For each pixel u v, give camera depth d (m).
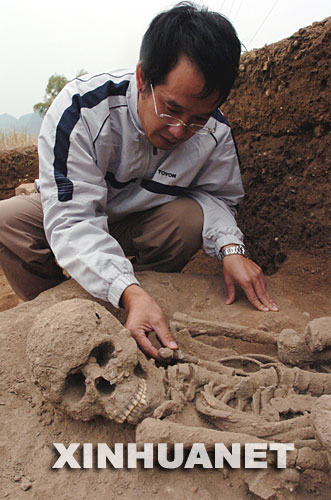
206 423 1.20
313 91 2.20
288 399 1.22
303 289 2.12
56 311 1.22
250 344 1.65
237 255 1.81
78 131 1.56
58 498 1.05
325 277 2.21
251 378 1.28
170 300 1.85
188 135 1.50
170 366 1.30
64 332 1.15
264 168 2.59
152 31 1.32
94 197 1.60
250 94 2.53
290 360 1.39
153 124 1.48
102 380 1.18
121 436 1.20
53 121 1.59
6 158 4.90
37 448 1.18
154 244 2.04
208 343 1.65
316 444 1.07
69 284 1.86
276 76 2.33
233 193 2.10
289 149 2.45
